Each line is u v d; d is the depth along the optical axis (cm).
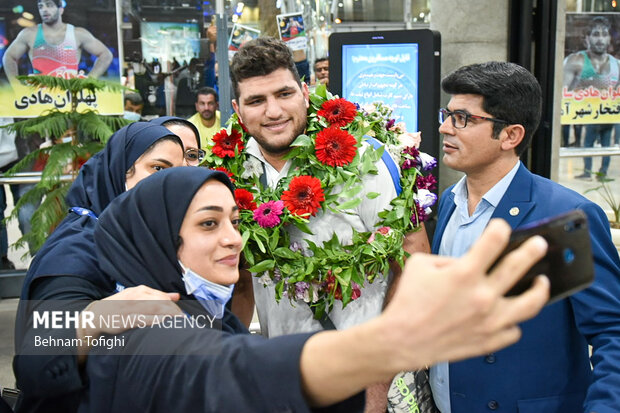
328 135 175
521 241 62
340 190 179
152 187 108
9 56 466
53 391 98
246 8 476
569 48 439
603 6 439
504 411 153
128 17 475
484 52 387
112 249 111
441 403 171
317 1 484
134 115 487
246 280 194
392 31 389
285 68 170
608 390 127
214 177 109
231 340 79
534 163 405
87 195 177
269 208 170
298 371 65
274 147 175
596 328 139
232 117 193
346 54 404
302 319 180
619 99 458
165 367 82
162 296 99
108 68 480
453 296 49
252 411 69
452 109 160
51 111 408
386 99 399
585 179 469
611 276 140
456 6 389
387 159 183
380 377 59
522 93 154
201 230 105
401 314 52
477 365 156
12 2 461
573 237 62
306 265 171
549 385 150
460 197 173
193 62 486
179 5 477
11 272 490
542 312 150
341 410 69
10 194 479
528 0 374
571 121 454
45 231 386
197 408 77
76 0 467
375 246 169
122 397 88
